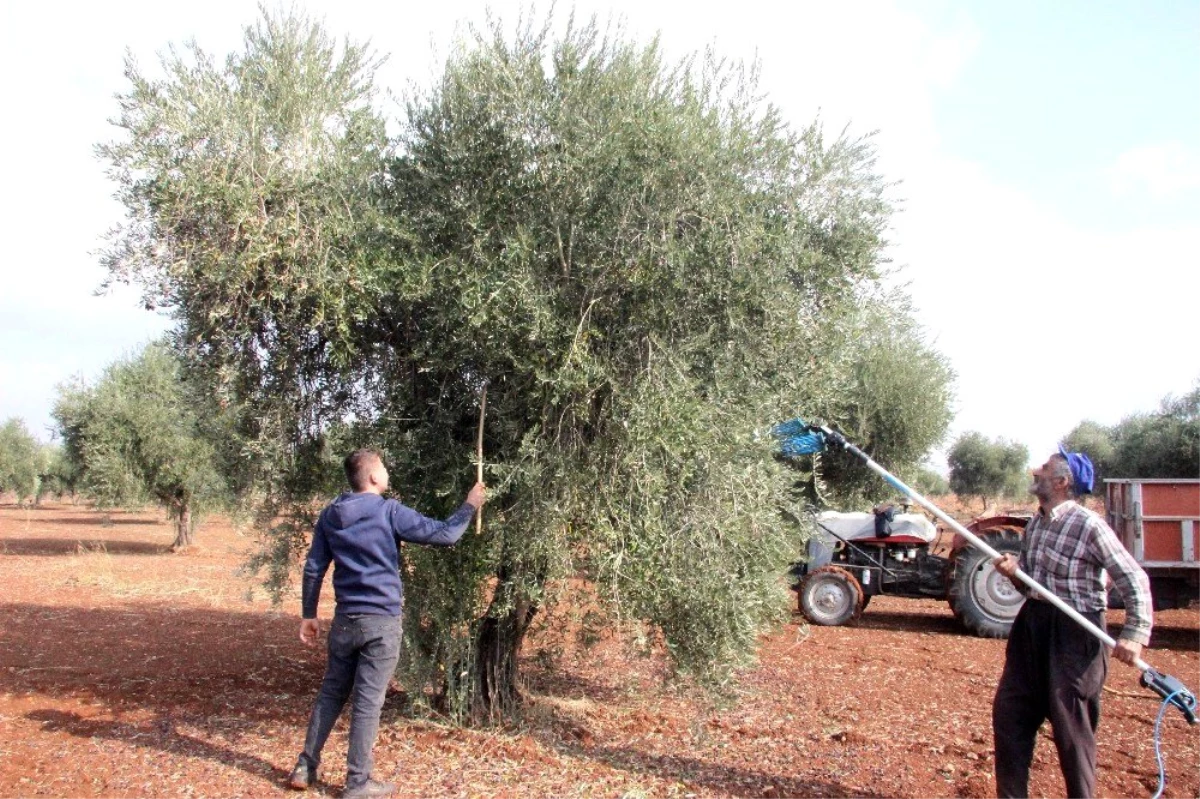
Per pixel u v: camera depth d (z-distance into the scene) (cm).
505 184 505
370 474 481
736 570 498
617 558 467
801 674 834
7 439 3853
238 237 479
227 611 1143
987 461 3847
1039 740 606
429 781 484
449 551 536
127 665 783
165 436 1942
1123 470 2106
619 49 511
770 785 500
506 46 506
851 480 1334
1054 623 423
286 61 525
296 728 582
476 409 528
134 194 489
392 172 543
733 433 478
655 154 470
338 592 468
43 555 1878
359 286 488
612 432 481
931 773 531
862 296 527
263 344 534
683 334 489
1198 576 1050
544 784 485
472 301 461
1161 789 459
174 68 499
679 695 544
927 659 937
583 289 492
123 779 480
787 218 500
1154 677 419
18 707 627
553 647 610
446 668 565
